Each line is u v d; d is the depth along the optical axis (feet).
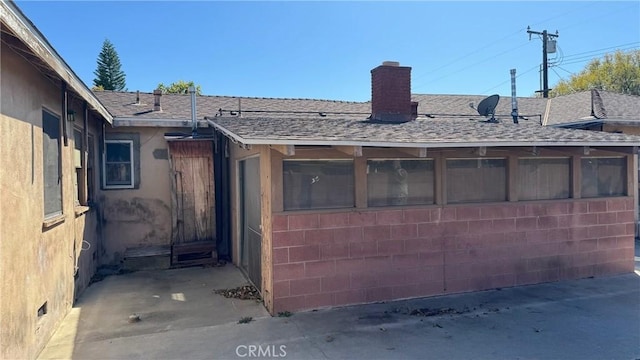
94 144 30.89
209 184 33.86
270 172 20.95
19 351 14.25
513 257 25.50
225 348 17.08
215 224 33.91
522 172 26.04
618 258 28.09
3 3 11.21
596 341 17.54
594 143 24.14
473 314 20.86
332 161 22.09
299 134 20.10
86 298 24.23
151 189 34.47
